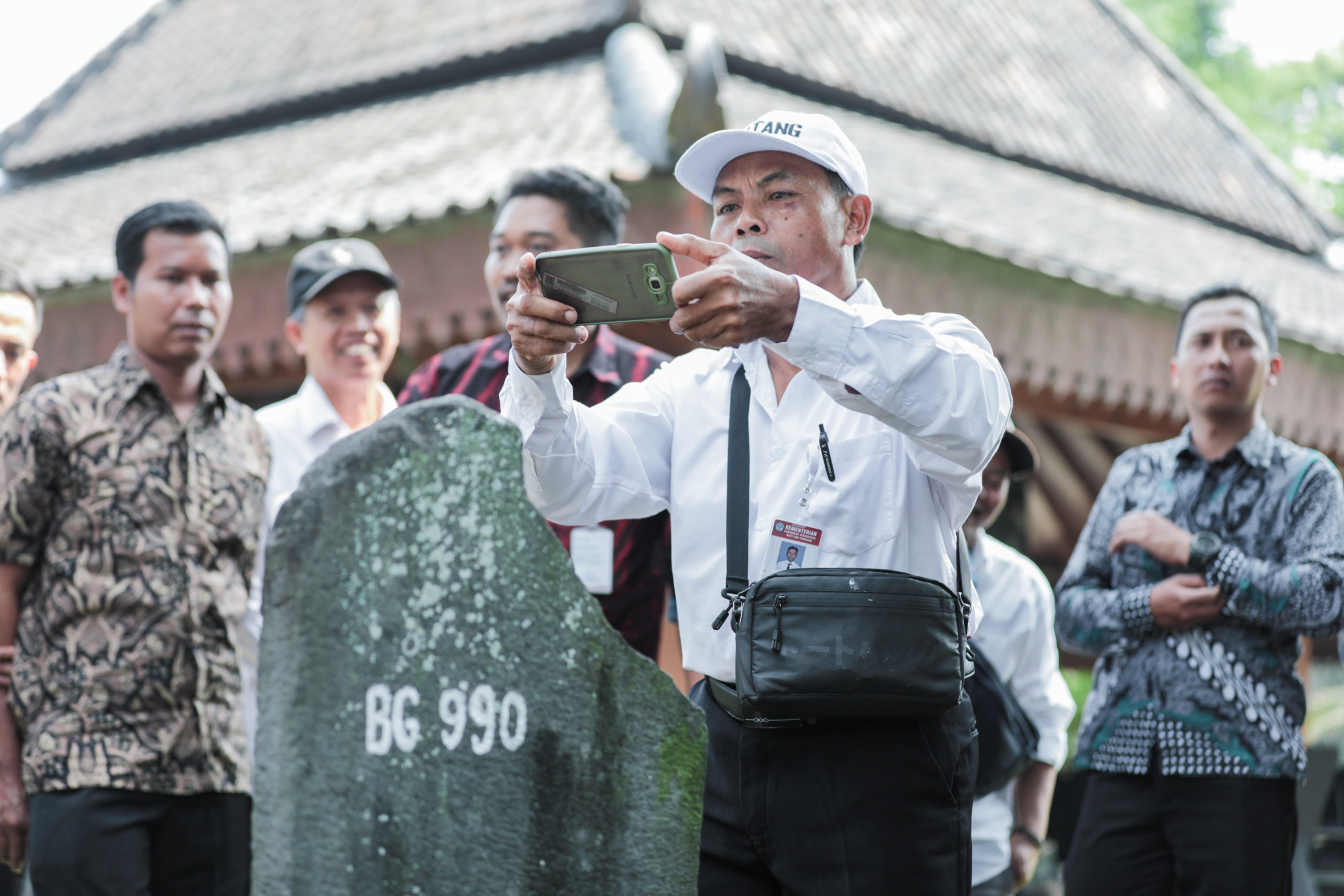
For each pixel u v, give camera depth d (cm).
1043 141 1251
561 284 251
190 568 383
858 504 271
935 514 278
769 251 281
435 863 231
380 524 237
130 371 391
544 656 235
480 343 418
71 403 381
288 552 236
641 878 234
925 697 253
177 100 1248
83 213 1034
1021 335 743
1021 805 475
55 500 377
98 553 375
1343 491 408
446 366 415
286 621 235
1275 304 945
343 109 1127
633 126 738
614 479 289
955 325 274
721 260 237
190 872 379
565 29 1011
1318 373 905
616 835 235
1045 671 466
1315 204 1452
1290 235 1376
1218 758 394
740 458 280
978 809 441
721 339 240
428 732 233
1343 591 389
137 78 1343
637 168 633
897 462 274
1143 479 435
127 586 374
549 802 233
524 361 266
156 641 374
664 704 238
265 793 232
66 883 358
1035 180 1171
